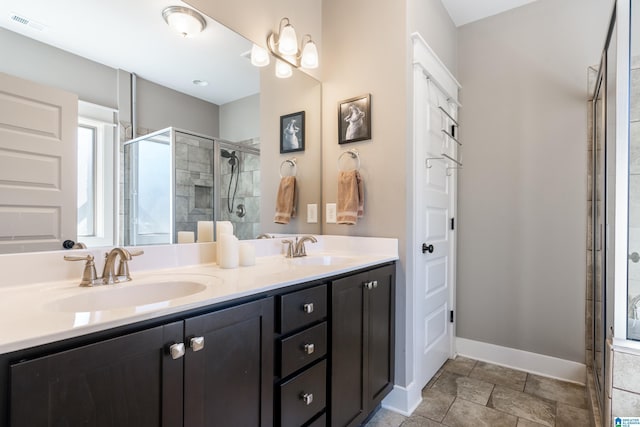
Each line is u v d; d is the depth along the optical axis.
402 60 1.80
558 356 2.18
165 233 1.37
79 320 0.68
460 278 2.53
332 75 2.09
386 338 1.71
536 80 2.28
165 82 1.39
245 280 1.13
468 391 1.98
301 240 1.85
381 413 1.76
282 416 1.09
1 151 0.97
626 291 1.23
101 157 1.19
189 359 0.82
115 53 1.24
